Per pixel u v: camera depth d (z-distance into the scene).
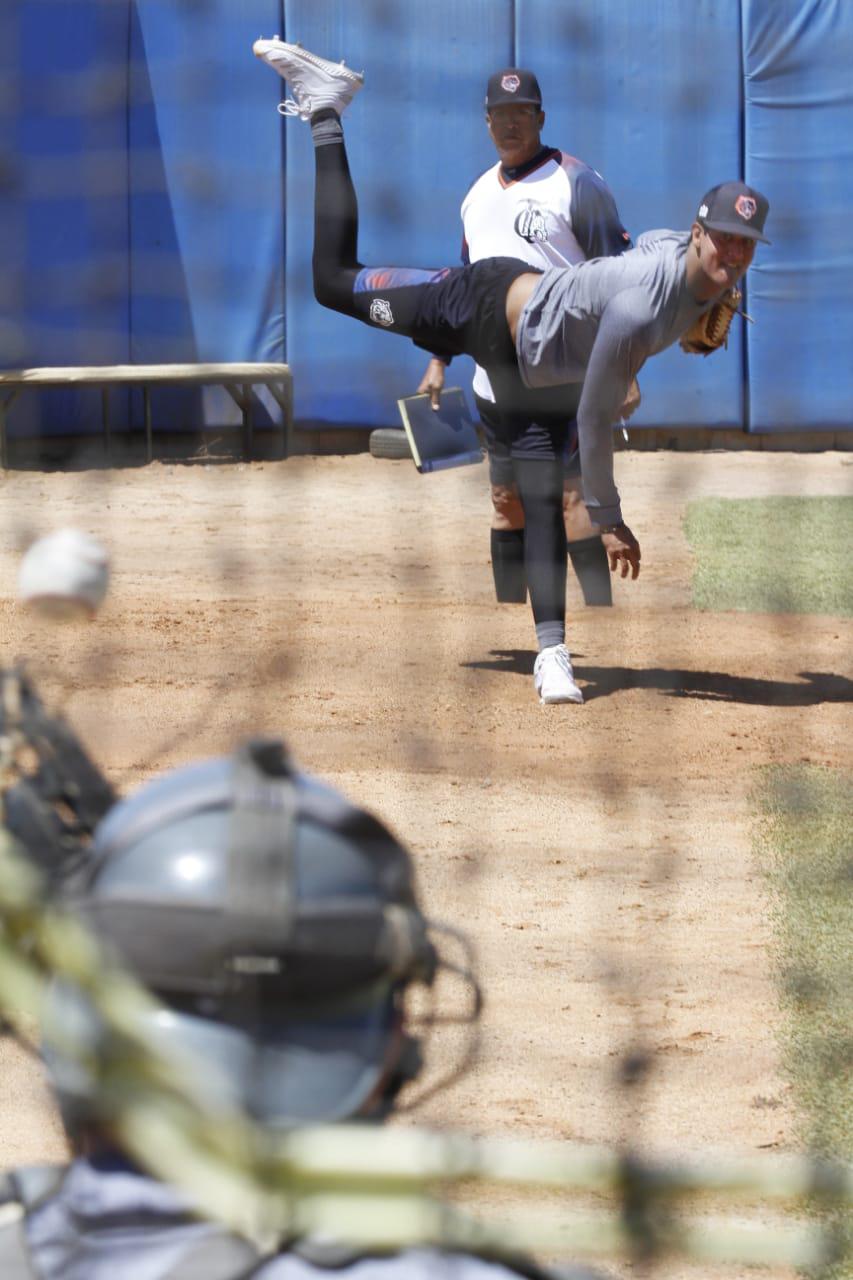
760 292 56.84
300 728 20.94
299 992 4.36
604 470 21.58
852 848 16.47
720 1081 11.19
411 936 4.51
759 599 30.91
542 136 54.59
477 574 33.97
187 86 54.97
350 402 57.78
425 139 55.12
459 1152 3.92
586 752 20.34
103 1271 4.49
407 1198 3.93
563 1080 11.20
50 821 5.01
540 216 23.70
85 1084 4.39
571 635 27.55
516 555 27.53
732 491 48.62
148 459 54.66
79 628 26.75
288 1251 4.49
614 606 30.05
